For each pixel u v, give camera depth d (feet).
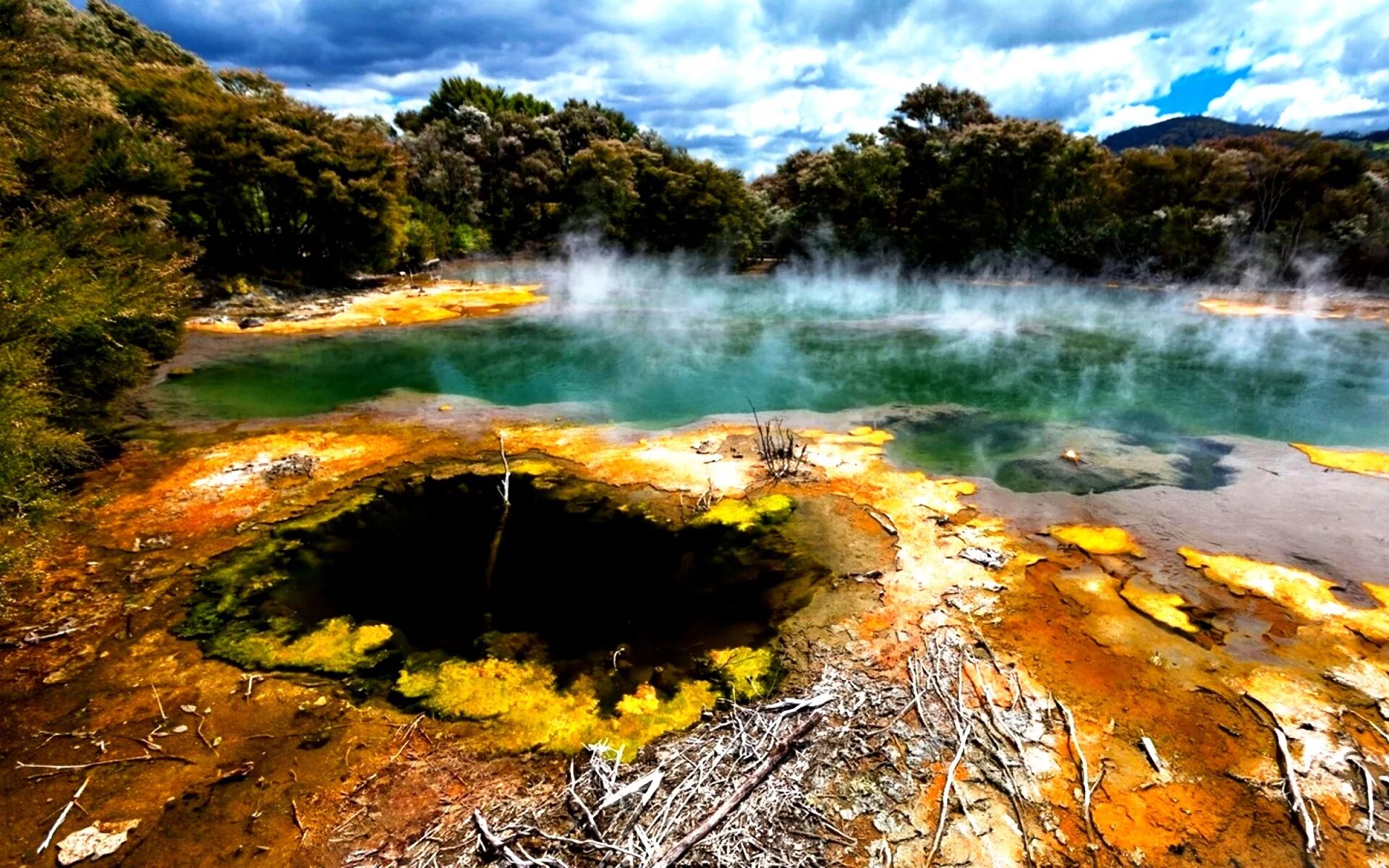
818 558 16.99
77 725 11.92
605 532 18.74
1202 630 13.99
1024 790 10.61
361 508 20.02
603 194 76.33
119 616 14.88
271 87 56.85
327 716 12.25
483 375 33.83
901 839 9.85
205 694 12.69
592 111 100.63
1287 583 15.37
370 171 56.70
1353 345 37.99
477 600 15.97
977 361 36.01
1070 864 9.56
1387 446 23.48
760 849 9.63
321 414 27.55
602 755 11.14
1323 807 10.31
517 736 11.81
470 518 19.58
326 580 16.61
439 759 11.35
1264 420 26.48
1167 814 10.24
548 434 25.20
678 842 9.58
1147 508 18.89
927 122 71.77
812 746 11.34
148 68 51.65
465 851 9.76
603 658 13.85
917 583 15.80
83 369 21.68
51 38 32.32
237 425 26.27
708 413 28.07
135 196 33.58
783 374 33.86
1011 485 20.66
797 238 73.72
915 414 27.37
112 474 21.80
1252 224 56.59
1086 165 62.34
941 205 65.26
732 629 14.58
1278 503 18.95
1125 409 28.17
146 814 10.30
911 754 11.23
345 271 58.90
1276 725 11.69
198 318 44.16
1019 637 13.89
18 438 15.61
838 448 23.49
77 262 20.90
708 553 17.51
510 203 84.79
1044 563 16.40
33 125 23.82
